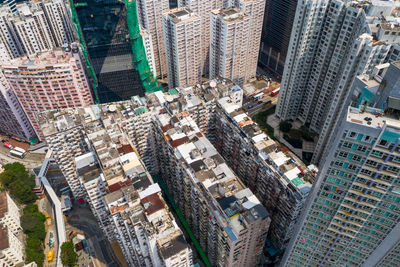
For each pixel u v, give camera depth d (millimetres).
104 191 140875
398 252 88750
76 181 178125
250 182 160250
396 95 65312
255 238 125000
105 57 184500
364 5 154875
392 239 85312
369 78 77375
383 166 70750
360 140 68812
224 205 119938
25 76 185375
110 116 161750
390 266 94750
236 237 117250
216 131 183250
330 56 181875
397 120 66562
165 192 188625
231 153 171625
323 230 94375
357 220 86000
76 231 178000
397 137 64438
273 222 152750
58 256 158875
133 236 120250
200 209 137375
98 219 159375
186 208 159000
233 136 161625
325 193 83500
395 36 139250
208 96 173625
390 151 67500
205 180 127688
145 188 125062
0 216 152750
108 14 164250
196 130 152750
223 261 133750
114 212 118188
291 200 130250
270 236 160500
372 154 69938
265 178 144750
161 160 178625
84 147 169375
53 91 194125
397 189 73500
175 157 146125
